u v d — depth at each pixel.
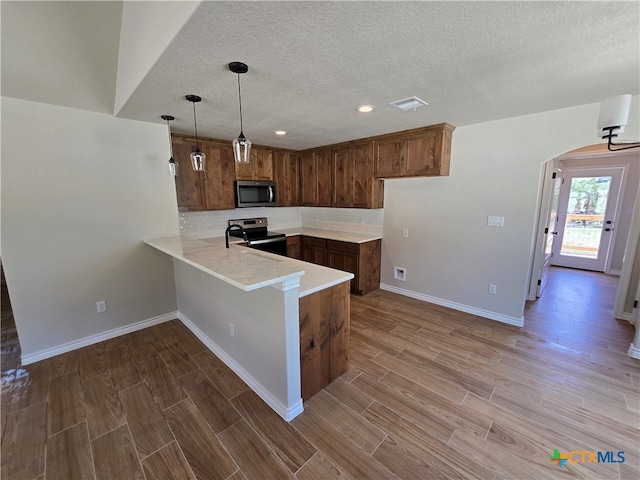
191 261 1.98
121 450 1.68
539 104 2.46
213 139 3.74
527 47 1.48
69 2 1.80
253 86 1.95
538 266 3.86
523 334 2.98
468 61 1.64
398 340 2.88
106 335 2.93
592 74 1.83
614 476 1.51
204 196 3.73
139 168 2.93
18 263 2.41
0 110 2.22
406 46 1.46
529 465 1.57
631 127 2.30
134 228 2.97
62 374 2.37
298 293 1.83
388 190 4.11
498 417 1.90
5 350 2.72
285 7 1.12
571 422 1.85
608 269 5.24
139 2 1.72
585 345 2.75
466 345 2.78
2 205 2.30
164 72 1.70
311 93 2.10
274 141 4.03
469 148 3.23
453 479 1.50
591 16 1.21
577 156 4.99
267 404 2.04
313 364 2.08
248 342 2.18
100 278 2.84
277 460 1.61
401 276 4.15
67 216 2.60
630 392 2.11
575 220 5.53
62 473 1.55
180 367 2.47
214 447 1.70
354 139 3.90
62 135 2.49
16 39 1.86
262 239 4.12
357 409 1.99
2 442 1.73
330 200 4.47
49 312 2.59
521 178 2.94
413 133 3.35
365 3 1.11
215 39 1.35
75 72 2.21
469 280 3.46
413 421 1.88
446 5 1.13
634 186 4.87
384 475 1.53
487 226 3.24
